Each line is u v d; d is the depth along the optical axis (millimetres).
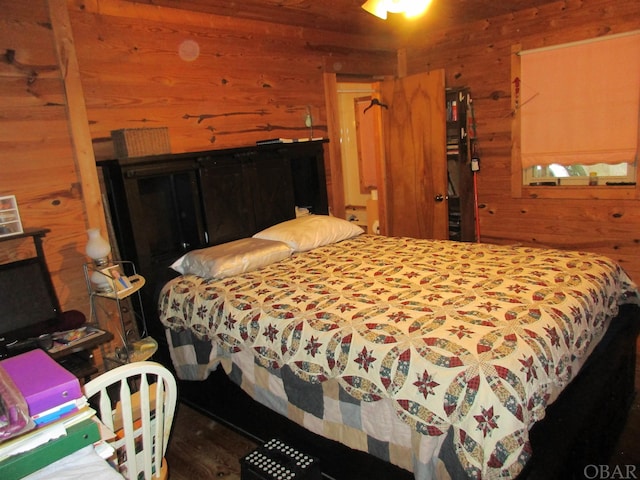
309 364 1852
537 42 3725
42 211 2402
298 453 1798
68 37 2426
